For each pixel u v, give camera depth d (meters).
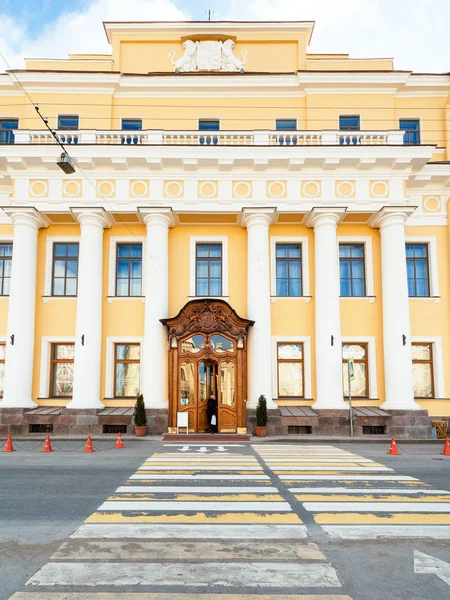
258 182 23.33
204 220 24.06
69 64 26.09
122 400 22.92
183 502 9.70
